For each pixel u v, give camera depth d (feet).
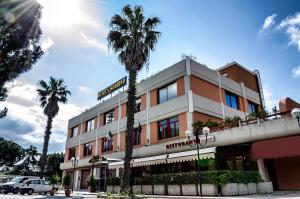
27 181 89.04
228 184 50.21
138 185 70.69
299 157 59.21
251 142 58.95
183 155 60.18
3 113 57.00
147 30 71.31
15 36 36.78
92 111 127.44
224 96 88.12
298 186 57.98
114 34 70.18
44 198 65.51
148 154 81.87
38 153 234.58
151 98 89.30
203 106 77.41
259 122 57.93
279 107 63.57
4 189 90.74
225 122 68.23
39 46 41.24
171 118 79.97
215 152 55.16
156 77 89.10
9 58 38.22
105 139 112.57
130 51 67.72
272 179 62.08
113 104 111.75
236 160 64.28
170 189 61.11
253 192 53.78
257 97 104.73
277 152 51.31
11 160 224.74
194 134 68.64
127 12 71.61
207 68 85.30
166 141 78.84
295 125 52.29
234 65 99.96
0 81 38.40
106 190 82.64
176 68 81.76
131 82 65.51
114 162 83.41
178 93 79.30
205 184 53.52
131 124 62.23
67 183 78.02
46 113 122.83
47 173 200.23
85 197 69.36
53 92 125.80
